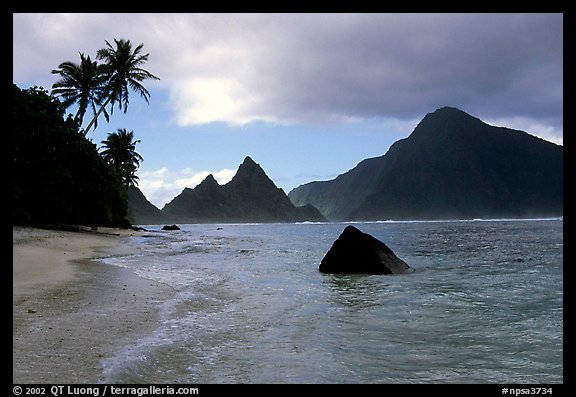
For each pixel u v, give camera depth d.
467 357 5.63
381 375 4.97
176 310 8.06
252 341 6.23
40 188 32.56
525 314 8.28
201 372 4.91
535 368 5.22
